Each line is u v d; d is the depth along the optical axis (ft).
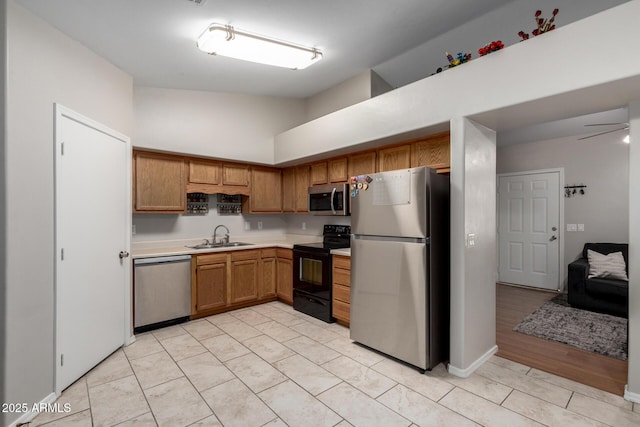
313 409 6.53
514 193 17.70
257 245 13.60
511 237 17.83
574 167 15.78
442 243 8.68
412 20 8.27
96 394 7.06
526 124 8.58
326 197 13.02
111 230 8.97
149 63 9.48
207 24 7.50
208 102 13.07
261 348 9.45
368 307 9.27
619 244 13.97
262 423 6.09
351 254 9.76
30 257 6.30
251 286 13.46
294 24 8.00
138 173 11.41
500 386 7.41
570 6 7.91
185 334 10.52
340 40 9.11
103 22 7.04
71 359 7.39
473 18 8.35
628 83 5.80
